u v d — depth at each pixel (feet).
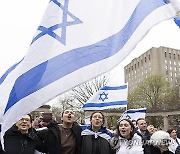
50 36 11.50
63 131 14.30
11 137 14.34
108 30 11.60
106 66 11.23
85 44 11.49
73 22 11.69
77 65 11.24
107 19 11.73
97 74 11.16
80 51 11.41
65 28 11.64
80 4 11.90
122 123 15.67
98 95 30.04
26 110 10.66
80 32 11.62
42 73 11.04
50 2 11.87
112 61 11.24
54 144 13.93
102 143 14.74
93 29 11.65
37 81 10.91
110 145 15.28
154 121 150.20
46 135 14.28
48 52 11.34
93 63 11.28
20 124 14.37
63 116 14.16
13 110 10.68
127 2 11.75
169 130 23.39
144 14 11.25
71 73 11.13
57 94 10.88
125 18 11.59
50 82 10.96
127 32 11.39
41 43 11.39
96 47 11.45
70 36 11.57
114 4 11.85
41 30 11.54
